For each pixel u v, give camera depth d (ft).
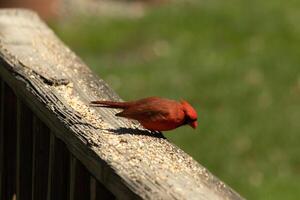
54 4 65.57
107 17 66.80
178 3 68.28
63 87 18.75
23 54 20.84
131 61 56.75
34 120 18.78
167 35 61.05
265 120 46.21
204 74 52.39
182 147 43.65
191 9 65.41
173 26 62.44
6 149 21.26
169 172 14.30
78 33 62.80
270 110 47.37
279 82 51.13
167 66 54.54
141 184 13.62
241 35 59.82
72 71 19.88
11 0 61.57
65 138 16.53
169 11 65.67
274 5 64.54
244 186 40.06
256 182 40.40
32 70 19.53
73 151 16.17
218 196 13.35
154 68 54.39
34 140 18.74
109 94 18.65
